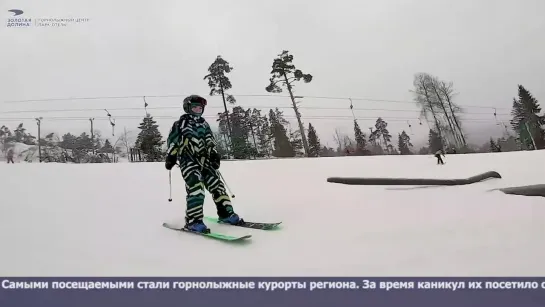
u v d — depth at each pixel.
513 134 29.16
